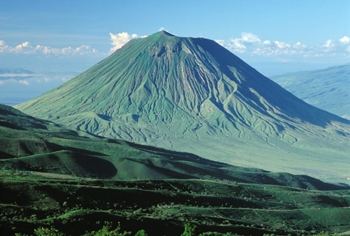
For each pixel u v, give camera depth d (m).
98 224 167.50
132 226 173.50
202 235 156.25
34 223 158.12
